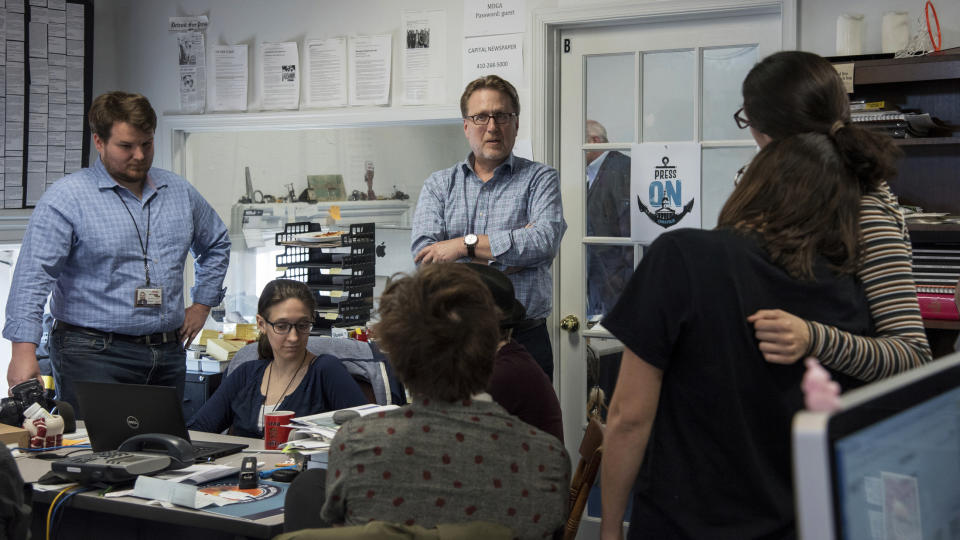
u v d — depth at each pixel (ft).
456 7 13.12
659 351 4.36
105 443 7.98
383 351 4.69
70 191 10.55
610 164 12.55
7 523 4.94
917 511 2.41
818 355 4.11
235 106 14.74
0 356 16.30
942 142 9.53
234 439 8.77
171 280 11.14
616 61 12.46
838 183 4.25
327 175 14.80
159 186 11.16
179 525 7.01
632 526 4.62
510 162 10.05
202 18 14.89
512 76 12.73
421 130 14.20
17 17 14.24
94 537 7.40
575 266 12.75
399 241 14.46
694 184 12.04
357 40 13.84
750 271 4.23
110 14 15.51
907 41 10.51
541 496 4.64
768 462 4.22
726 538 4.19
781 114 4.50
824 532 1.97
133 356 10.84
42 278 10.31
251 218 15.29
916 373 2.51
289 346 9.39
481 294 4.70
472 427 4.57
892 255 4.41
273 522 6.10
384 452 4.50
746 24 11.72
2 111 14.24
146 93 15.37
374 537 4.14
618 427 4.58
